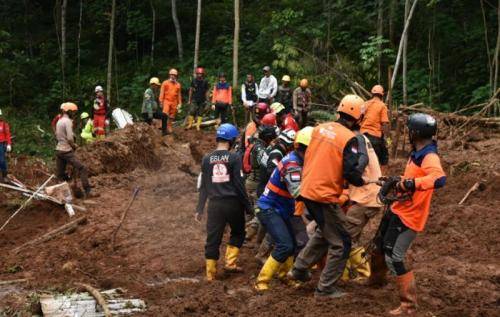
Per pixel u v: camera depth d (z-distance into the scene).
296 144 7.20
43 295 7.56
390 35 23.47
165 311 6.92
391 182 6.39
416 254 8.88
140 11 30.67
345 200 7.01
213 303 7.06
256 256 8.48
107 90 24.86
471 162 12.98
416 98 22.89
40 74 28.58
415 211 6.34
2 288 8.16
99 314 7.02
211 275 8.00
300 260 7.09
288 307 6.75
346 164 6.55
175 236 9.96
